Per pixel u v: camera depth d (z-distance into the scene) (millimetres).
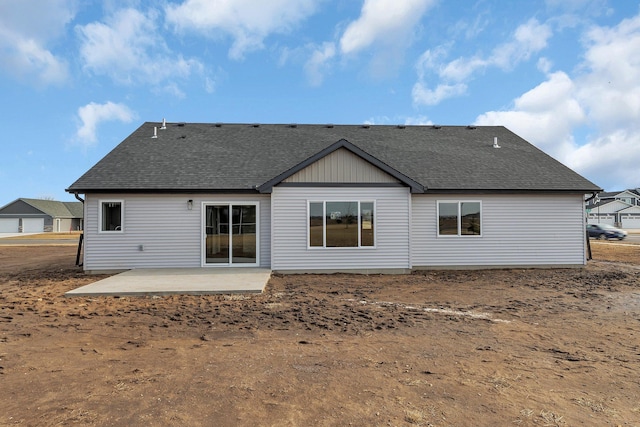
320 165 12430
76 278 11531
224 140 15797
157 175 12828
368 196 12508
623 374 4492
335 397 3812
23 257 18953
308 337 5852
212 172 13219
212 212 12812
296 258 12312
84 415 3367
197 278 10609
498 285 10586
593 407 3680
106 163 13305
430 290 9859
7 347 5230
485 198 13398
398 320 6895
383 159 14664
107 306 7816
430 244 13227
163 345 5410
